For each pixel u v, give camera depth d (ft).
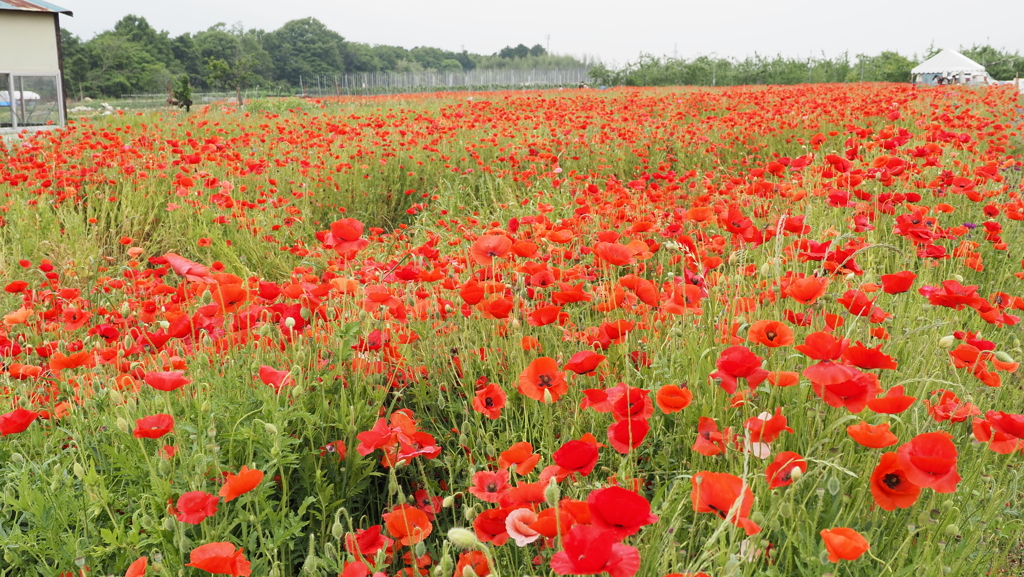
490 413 8.00
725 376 6.48
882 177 14.90
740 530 5.82
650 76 140.56
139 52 305.73
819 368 6.09
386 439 7.35
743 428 7.07
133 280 14.29
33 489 7.29
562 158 31.40
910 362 8.99
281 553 7.22
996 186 19.06
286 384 8.19
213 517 7.08
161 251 23.58
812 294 7.55
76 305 13.64
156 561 5.96
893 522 6.75
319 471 7.63
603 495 4.45
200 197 24.62
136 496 7.18
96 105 154.20
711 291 9.75
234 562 5.44
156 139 33.14
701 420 6.65
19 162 28.32
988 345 7.54
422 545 6.00
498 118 40.55
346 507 8.34
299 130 38.34
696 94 56.49
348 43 461.37
